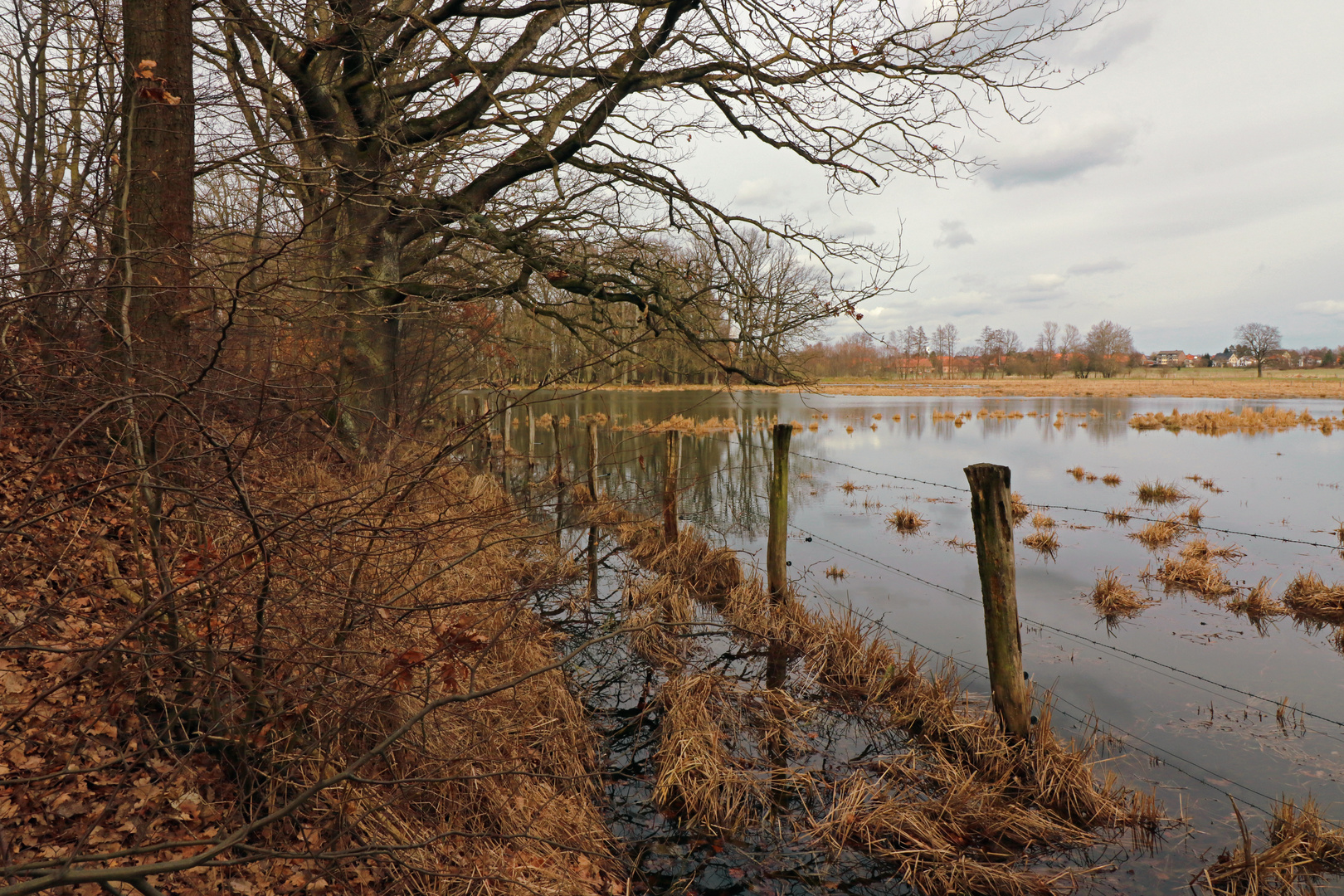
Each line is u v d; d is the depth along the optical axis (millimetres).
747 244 10133
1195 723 5363
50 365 3234
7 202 4906
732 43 9070
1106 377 112438
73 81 4973
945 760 4648
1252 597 8008
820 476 18031
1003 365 121625
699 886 3689
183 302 4336
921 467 19625
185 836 2852
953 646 6859
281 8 6465
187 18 5094
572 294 10812
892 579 9125
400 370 9188
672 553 9375
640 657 6527
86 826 2758
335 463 5238
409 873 3098
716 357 10008
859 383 92938
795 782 4500
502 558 7309
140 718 3133
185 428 3070
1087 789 4277
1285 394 60969
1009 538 4727
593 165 10211
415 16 6090
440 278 10516
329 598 3215
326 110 7805
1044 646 6922
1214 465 19859
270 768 3037
